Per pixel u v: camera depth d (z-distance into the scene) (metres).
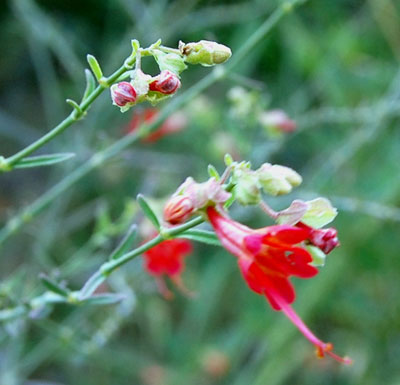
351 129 0.38
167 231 0.20
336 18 0.43
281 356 0.35
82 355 0.27
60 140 0.38
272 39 0.42
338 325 0.38
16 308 0.22
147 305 0.36
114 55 0.34
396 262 0.37
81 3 0.45
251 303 0.37
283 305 0.18
